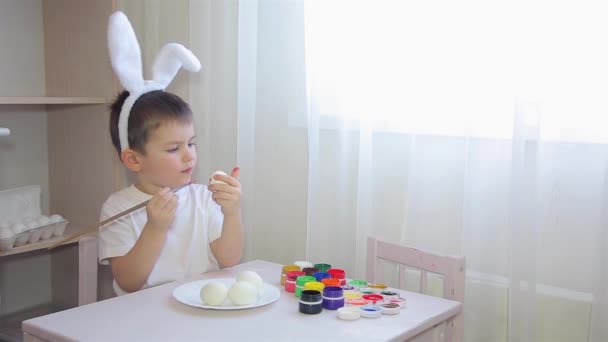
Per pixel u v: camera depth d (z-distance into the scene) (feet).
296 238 6.15
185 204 4.92
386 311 3.57
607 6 4.55
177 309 3.59
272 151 6.18
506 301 5.21
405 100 5.40
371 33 5.43
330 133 5.72
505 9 4.88
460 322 3.95
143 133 4.49
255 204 6.30
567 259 4.92
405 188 5.57
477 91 5.06
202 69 6.33
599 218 4.76
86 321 3.38
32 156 7.09
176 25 6.56
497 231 5.16
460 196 5.25
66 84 6.84
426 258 4.33
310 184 5.82
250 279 3.85
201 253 4.83
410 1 5.26
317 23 5.62
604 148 4.71
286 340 3.15
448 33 5.14
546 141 4.87
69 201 6.98
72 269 7.24
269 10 6.05
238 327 3.32
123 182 6.61
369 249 4.70
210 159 6.44
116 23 4.52
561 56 4.71
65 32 6.79
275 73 6.09
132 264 4.32
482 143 5.11
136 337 3.17
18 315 7.16
